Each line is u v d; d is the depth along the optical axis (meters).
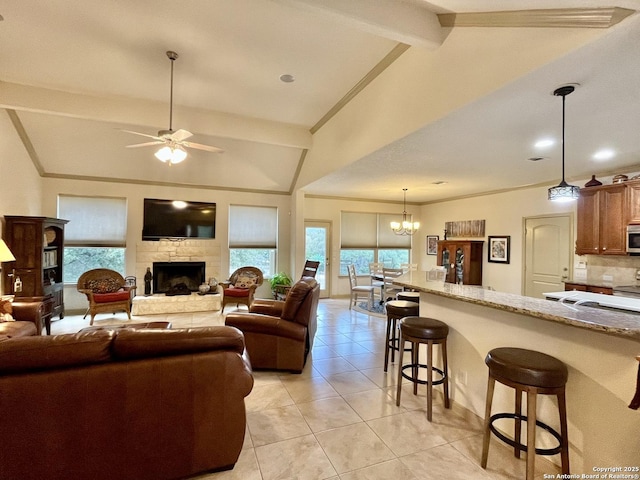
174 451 1.74
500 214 6.34
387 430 2.28
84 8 2.54
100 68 3.48
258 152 5.92
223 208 6.67
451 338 2.64
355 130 4.00
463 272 6.73
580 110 2.48
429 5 2.29
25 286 4.43
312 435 2.21
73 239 5.68
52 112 3.97
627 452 1.58
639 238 3.89
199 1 2.46
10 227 4.37
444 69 2.53
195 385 1.77
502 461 1.96
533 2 1.75
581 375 1.77
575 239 5.02
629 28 1.54
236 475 1.83
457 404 2.57
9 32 2.87
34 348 1.53
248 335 3.29
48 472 1.54
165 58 3.26
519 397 1.96
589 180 4.78
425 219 8.44
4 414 1.48
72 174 5.59
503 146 3.39
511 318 2.17
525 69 1.94
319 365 3.49
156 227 6.11
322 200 7.55
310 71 3.49
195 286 6.42
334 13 2.05
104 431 1.61
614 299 2.91
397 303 3.39
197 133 4.61
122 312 5.65
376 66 3.37
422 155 3.77
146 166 5.80
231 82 3.76
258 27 2.76
